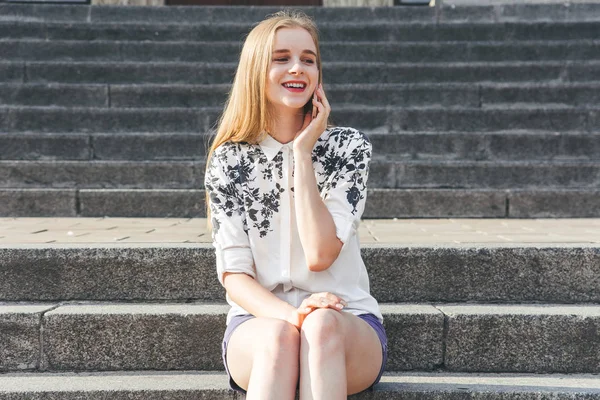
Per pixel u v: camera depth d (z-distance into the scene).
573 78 6.58
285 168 2.37
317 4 9.64
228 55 7.09
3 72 6.63
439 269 2.98
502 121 5.91
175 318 2.72
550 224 4.34
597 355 2.71
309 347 2.04
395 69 6.71
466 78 6.66
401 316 2.72
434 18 7.84
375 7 7.84
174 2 9.54
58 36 7.37
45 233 3.71
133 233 3.73
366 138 2.43
